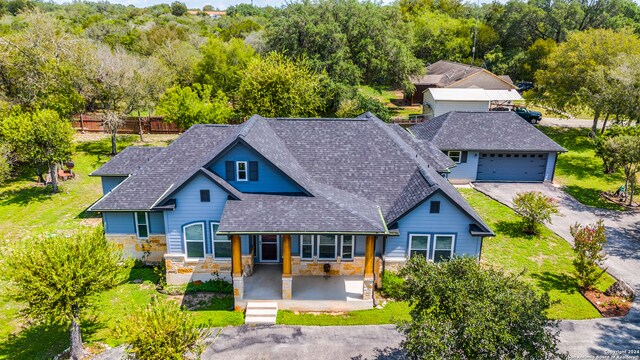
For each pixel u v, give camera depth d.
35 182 36.00
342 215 19.69
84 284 15.54
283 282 19.67
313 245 21.92
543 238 27.23
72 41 40.66
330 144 25.22
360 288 21.14
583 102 44.88
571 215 30.86
